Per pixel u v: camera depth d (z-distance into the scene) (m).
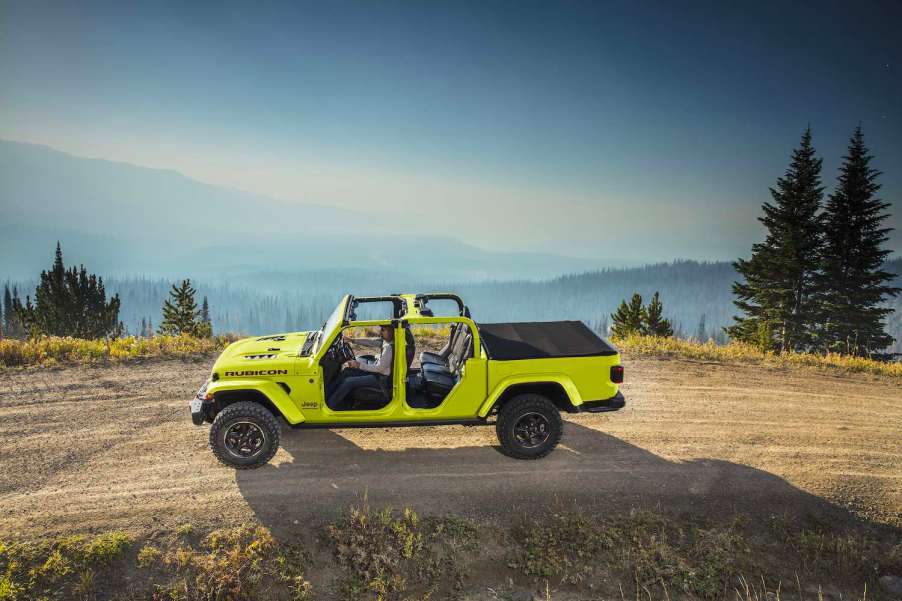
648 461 7.71
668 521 6.36
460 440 8.24
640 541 6.05
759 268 39.44
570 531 6.16
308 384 7.00
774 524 6.36
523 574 5.66
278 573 5.46
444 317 7.16
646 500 6.75
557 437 7.38
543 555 5.85
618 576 5.68
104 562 5.39
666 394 10.74
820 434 8.82
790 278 38.50
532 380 7.18
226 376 7.00
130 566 5.41
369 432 8.44
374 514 6.27
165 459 7.36
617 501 6.72
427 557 5.79
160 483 6.76
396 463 7.47
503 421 7.29
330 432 8.40
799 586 5.56
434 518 6.29
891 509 6.70
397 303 8.28
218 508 6.29
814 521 6.45
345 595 5.32
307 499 6.54
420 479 7.07
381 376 7.37
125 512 6.14
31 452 7.44
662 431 8.79
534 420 7.38
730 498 6.83
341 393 7.20
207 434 8.16
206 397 6.97
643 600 5.40
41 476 6.82
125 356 12.36
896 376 12.59
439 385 7.40
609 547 5.98
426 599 5.32
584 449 8.05
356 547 5.78
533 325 8.31
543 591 5.49
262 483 6.84
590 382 7.30
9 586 5.04
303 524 6.09
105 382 10.46
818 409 10.04
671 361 13.58
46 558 5.40
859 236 38.38
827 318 37.59
